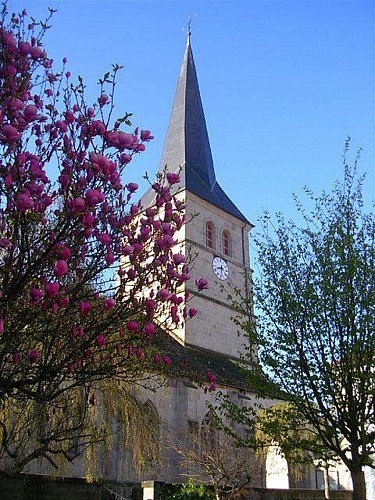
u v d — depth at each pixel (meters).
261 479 24.02
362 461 11.82
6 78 5.97
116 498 14.00
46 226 7.17
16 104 5.71
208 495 16.61
